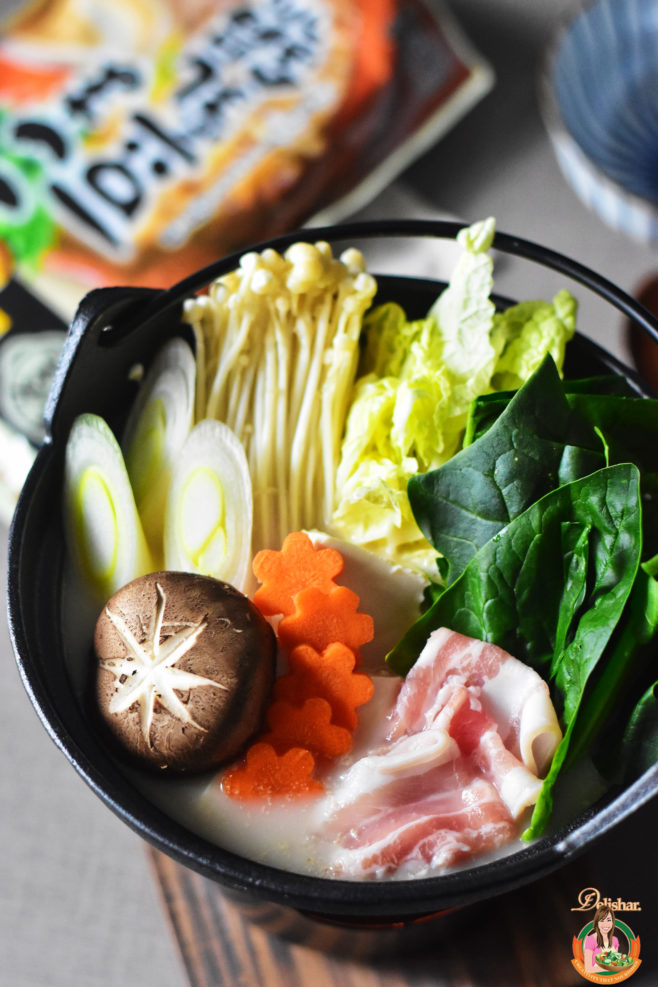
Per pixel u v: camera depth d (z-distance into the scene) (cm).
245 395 53
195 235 68
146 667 45
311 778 46
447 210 73
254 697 45
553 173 74
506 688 46
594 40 73
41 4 74
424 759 45
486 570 46
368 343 54
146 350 52
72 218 68
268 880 41
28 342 66
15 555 47
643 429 47
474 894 41
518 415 47
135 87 72
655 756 45
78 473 49
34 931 56
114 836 58
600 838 41
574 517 46
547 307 53
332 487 53
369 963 51
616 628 45
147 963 55
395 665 48
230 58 73
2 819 58
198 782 46
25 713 60
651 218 67
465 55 74
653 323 49
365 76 72
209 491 49
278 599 48
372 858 44
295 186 70
